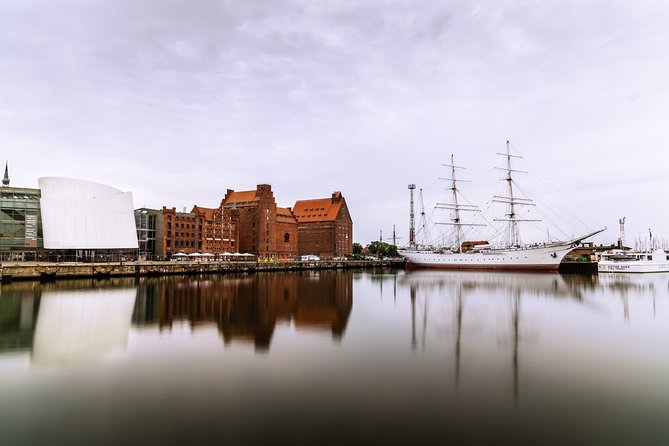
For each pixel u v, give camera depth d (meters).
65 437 15.23
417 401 18.70
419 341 30.20
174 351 26.91
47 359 24.98
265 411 17.50
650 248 169.25
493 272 131.50
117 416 16.97
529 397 19.25
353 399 18.84
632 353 27.00
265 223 181.62
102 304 49.03
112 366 23.58
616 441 15.15
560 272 128.12
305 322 37.75
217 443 14.80
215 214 169.50
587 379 21.77
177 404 18.16
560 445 14.85
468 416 17.17
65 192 110.06
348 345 28.83
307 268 151.88
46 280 86.00
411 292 66.62
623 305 50.12
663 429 16.06
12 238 100.69
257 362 24.41
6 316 40.31
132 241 120.00
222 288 71.06
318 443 14.88
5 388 20.05
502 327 35.94
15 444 14.70
